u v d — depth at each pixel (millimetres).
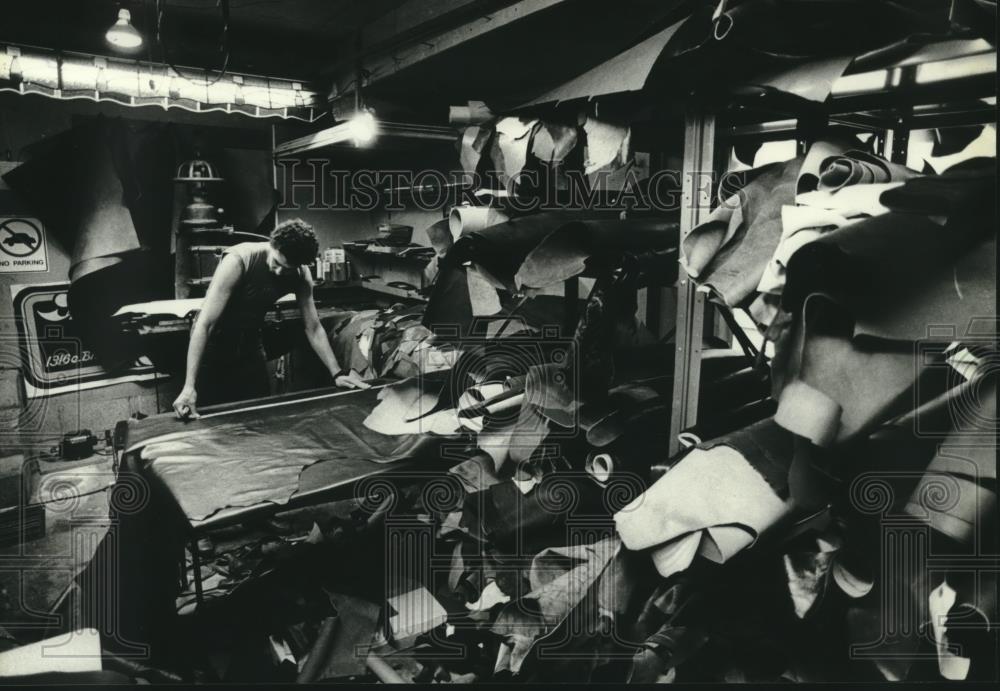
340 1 3818
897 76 1641
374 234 5840
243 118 5086
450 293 2166
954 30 1253
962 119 2299
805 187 1441
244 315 3043
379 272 5691
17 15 3791
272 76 4621
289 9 4004
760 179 1511
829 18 1346
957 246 1128
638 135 2328
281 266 2908
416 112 4832
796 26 1365
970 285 1086
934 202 1149
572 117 1921
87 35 4047
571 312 2330
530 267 1790
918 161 2924
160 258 4824
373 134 3846
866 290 1064
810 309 1125
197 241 4676
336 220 5637
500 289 2061
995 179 1168
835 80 1281
